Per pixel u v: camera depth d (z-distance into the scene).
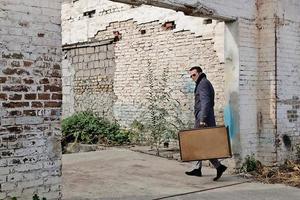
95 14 11.76
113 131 11.00
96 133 11.18
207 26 9.12
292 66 7.91
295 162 7.91
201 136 6.70
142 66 10.54
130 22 10.81
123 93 11.03
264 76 7.66
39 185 4.79
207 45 9.13
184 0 6.40
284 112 7.77
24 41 4.68
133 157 8.85
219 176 6.86
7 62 4.55
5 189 4.53
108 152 9.46
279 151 7.65
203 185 6.57
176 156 8.76
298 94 8.06
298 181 6.85
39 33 4.80
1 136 4.50
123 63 11.02
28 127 4.70
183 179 6.96
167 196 5.86
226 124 7.57
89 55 11.99
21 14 4.65
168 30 9.91
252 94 7.62
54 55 4.93
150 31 10.34
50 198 4.88
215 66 8.98
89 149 10.51
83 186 6.38
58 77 4.96
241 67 7.40
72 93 12.54
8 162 4.55
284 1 7.75
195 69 7.13
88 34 11.95
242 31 7.42
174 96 9.79
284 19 7.73
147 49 10.41
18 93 4.63
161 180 6.87
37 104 4.77
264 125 7.66
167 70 9.95
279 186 6.59
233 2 7.26
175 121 9.71
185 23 9.55
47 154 4.86
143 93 10.52
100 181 6.74
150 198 5.74
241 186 6.55
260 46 7.69
